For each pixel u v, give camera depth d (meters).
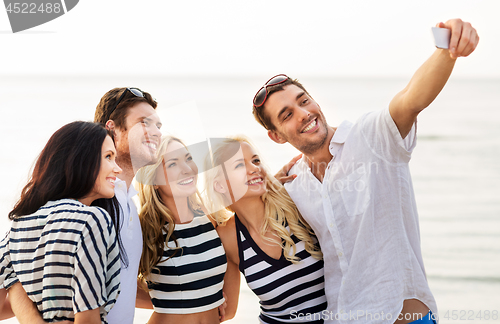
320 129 2.29
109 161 1.77
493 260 9.38
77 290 1.54
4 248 1.72
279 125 2.37
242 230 2.40
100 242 1.59
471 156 15.98
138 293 2.55
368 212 2.08
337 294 2.18
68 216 1.57
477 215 11.80
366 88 22.58
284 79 2.37
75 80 24.28
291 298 2.32
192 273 2.28
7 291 1.76
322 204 2.22
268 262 2.34
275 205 2.36
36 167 1.72
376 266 2.06
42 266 1.57
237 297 2.55
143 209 2.28
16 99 23.19
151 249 2.27
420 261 2.11
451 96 24.52
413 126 2.04
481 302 7.60
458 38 1.58
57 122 20.11
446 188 13.59
